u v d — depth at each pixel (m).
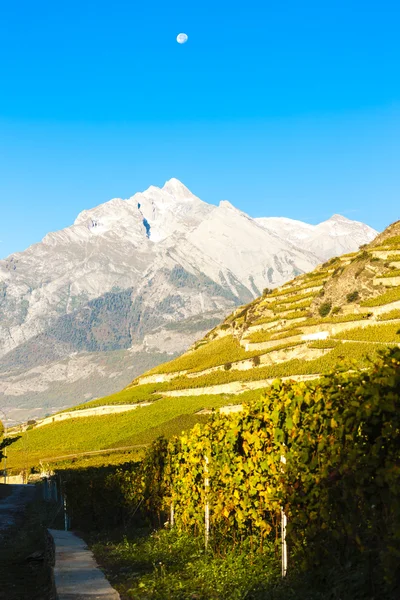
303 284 138.12
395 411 8.29
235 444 15.10
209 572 13.88
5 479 93.12
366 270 108.19
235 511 15.47
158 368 152.00
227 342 138.75
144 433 88.00
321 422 10.57
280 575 12.04
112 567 15.93
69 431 115.44
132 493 29.06
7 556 21.62
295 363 94.88
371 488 8.76
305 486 10.85
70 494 30.97
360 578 8.99
